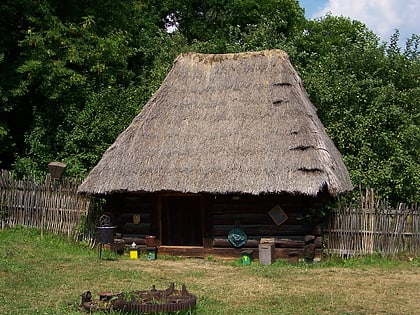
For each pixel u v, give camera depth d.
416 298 10.62
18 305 9.73
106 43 21.83
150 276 12.54
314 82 20.34
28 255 14.36
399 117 19.88
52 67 20.33
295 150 14.41
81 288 11.13
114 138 20.38
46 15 20.94
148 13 29.39
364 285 11.73
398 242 14.54
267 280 12.25
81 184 15.95
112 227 14.88
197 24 32.19
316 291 11.13
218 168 14.62
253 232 14.96
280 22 28.89
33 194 17.39
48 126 20.97
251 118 15.56
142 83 23.03
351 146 19.81
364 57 21.42
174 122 16.11
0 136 20.17
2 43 20.62
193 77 17.11
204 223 15.31
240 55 17.23
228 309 9.63
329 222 14.70
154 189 14.68
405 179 19.34
